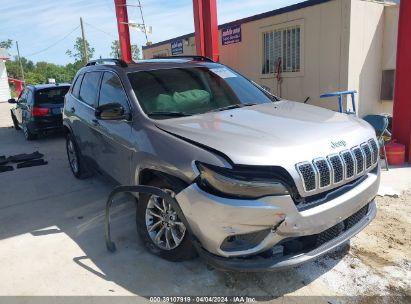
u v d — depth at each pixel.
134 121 3.87
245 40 10.28
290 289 3.14
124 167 4.08
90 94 5.29
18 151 9.52
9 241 4.24
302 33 8.62
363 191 3.20
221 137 3.08
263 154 2.81
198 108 4.05
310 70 8.62
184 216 3.06
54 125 10.55
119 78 4.41
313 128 3.26
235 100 4.30
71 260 3.75
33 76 65.19
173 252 3.48
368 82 8.27
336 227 3.08
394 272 3.30
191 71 4.59
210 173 2.86
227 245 2.91
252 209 2.73
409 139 6.20
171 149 3.23
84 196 5.55
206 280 3.30
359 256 3.56
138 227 3.78
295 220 2.77
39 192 5.90
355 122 3.64
